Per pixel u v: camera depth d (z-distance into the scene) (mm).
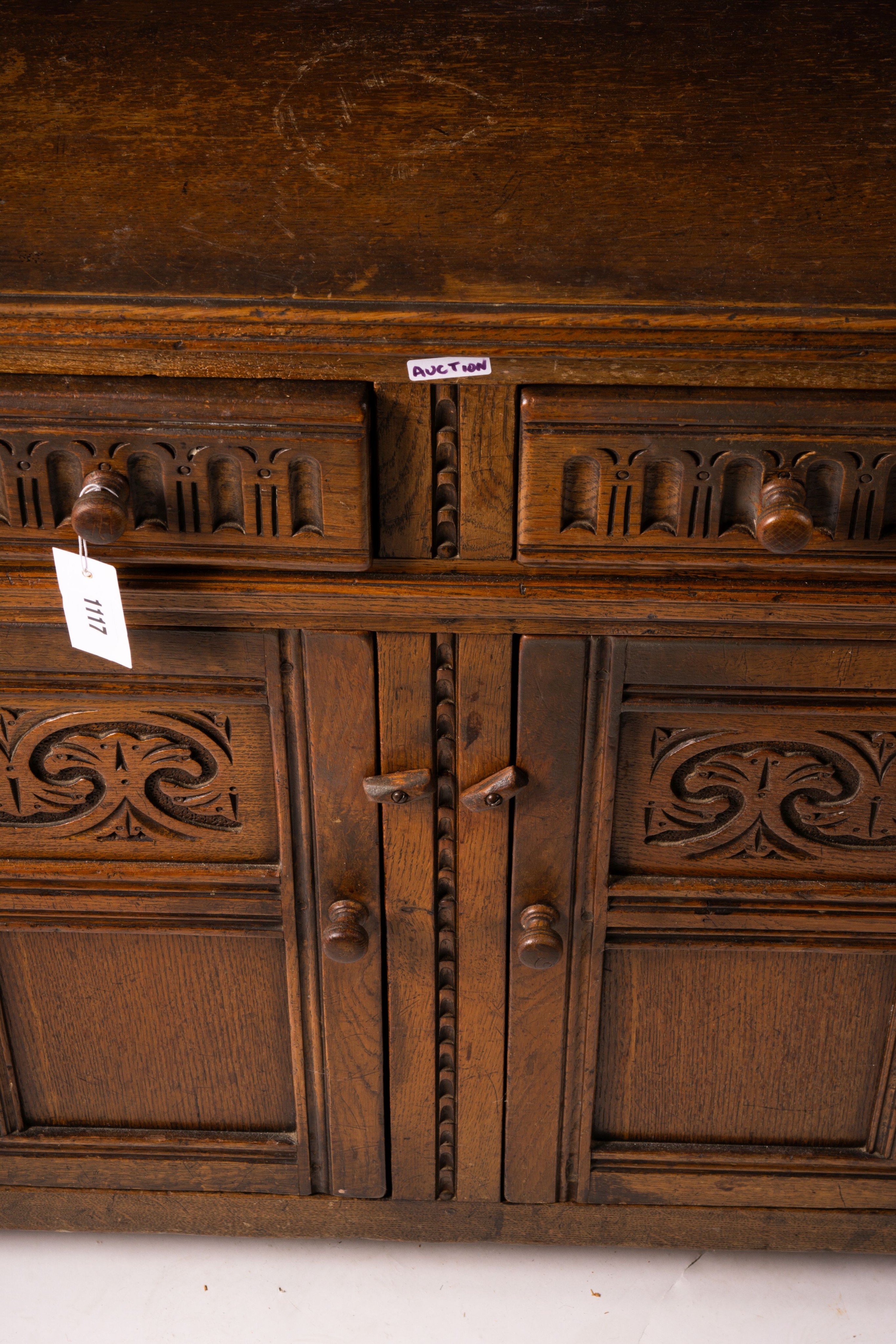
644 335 894
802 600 988
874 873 1133
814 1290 1378
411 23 1063
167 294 906
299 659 1048
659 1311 1357
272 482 938
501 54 1039
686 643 1025
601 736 1072
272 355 915
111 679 1074
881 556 966
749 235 941
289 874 1145
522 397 921
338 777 1098
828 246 934
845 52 1039
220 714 1088
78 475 954
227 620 1029
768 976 1193
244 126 1004
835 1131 1281
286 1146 1302
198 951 1207
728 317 886
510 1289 1378
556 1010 1200
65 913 1185
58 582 1001
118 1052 1271
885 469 925
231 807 1136
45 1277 1385
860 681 1041
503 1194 1325
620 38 1050
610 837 1116
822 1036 1225
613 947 1176
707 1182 1293
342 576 998
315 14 1069
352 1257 1409
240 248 936
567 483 946
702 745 1078
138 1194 1338
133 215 958
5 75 1039
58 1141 1312
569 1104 1262
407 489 969
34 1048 1271
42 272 921
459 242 938
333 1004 1205
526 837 1118
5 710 1094
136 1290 1375
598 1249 1413
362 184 971
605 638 1026
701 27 1057
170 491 948
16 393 914
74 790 1130
